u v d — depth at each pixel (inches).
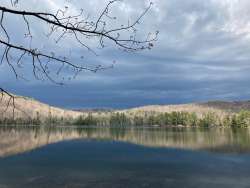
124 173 1812.3
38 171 1871.3
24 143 3836.1
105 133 6761.8
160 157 2541.8
